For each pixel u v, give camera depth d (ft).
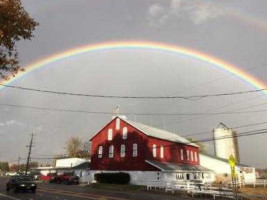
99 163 196.13
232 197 103.04
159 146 179.73
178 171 174.60
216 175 234.38
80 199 88.33
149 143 177.58
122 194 112.37
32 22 46.98
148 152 175.52
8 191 120.37
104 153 194.90
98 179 183.93
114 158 188.65
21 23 45.57
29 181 117.39
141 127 192.24
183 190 128.98
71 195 102.42
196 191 112.88
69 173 200.03
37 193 110.93
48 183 200.64
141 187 149.79
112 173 177.37
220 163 236.63
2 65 46.68
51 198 91.40
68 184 185.88
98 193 113.91
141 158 175.11
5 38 44.75
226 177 232.53
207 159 241.35
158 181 146.51
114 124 194.49
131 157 180.04
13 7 44.57
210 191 107.96
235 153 254.27
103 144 196.95
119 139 189.26
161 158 186.09
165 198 99.81
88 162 231.50
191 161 220.64
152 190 136.15
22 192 115.03
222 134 252.42
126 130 187.21
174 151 201.36
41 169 292.20
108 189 142.92
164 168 165.27
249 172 247.50
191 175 194.39
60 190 128.06
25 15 46.34
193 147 228.02
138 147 178.29
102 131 199.82
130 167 178.91
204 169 218.79
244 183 187.83
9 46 46.16
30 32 47.19
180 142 207.62
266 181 186.91
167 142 195.62
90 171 199.62
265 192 128.88
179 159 204.95
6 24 44.16
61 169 260.62
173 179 172.04
